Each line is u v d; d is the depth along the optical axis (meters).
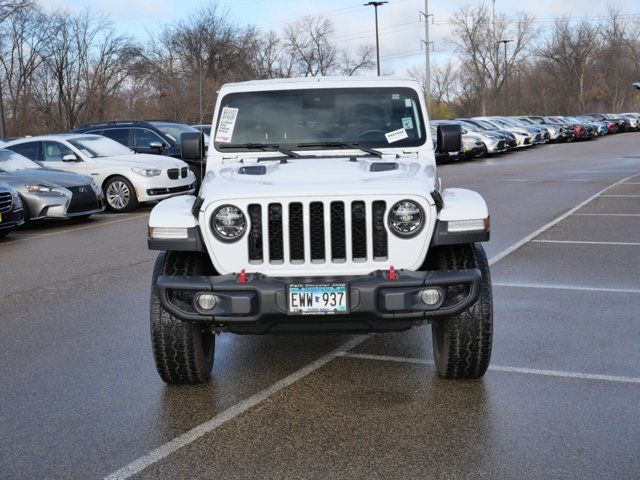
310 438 4.15
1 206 12.16
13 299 7.82
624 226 11.55
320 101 5.89
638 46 94.62
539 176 20.95
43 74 50.53
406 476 3.68
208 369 5.08
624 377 4.95
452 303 4.40
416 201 4.42
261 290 4.31
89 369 5.43
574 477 3.61
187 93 33.88
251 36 62.38
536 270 8.46
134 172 15.88
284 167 5.22
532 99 95.62
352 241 4.45
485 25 87.56
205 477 3.73
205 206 4.47
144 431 4.31
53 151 16.39
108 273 9.05
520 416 4.36
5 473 3.83
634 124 56.44
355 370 5.27
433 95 95.88
